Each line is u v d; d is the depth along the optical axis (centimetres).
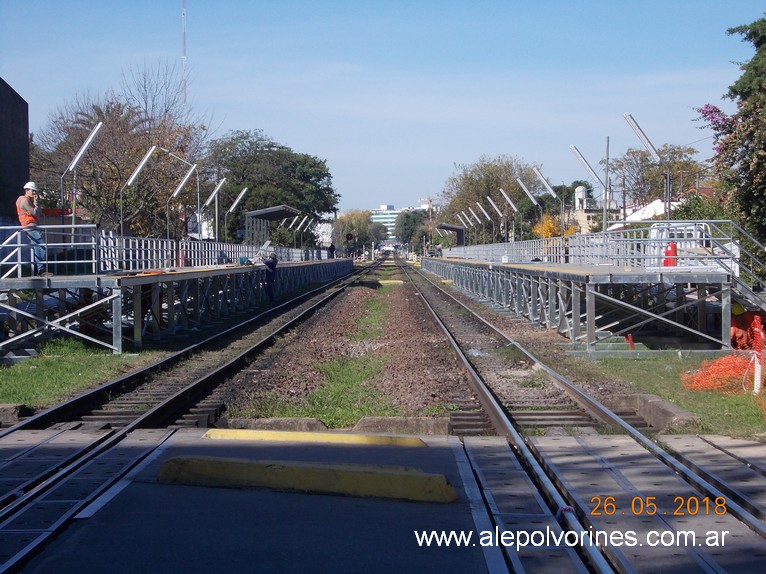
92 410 1155
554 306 2223
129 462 803
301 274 5009
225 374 1495
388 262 12606
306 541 585
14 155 3394
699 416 1005
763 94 2205
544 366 1498
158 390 1320
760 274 2238
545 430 1004
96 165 3591
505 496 690
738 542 578
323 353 1892
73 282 1709
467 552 566
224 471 718
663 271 1730
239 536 595
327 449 864
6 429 995
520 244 3747
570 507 648
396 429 1063
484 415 1130
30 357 1650
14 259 2098
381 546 576
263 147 7644
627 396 1200
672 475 747
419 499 675
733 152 2256
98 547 571
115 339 1725
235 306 3052
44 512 643
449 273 5794
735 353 1608
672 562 542
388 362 1727
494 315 2867
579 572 531
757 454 817
